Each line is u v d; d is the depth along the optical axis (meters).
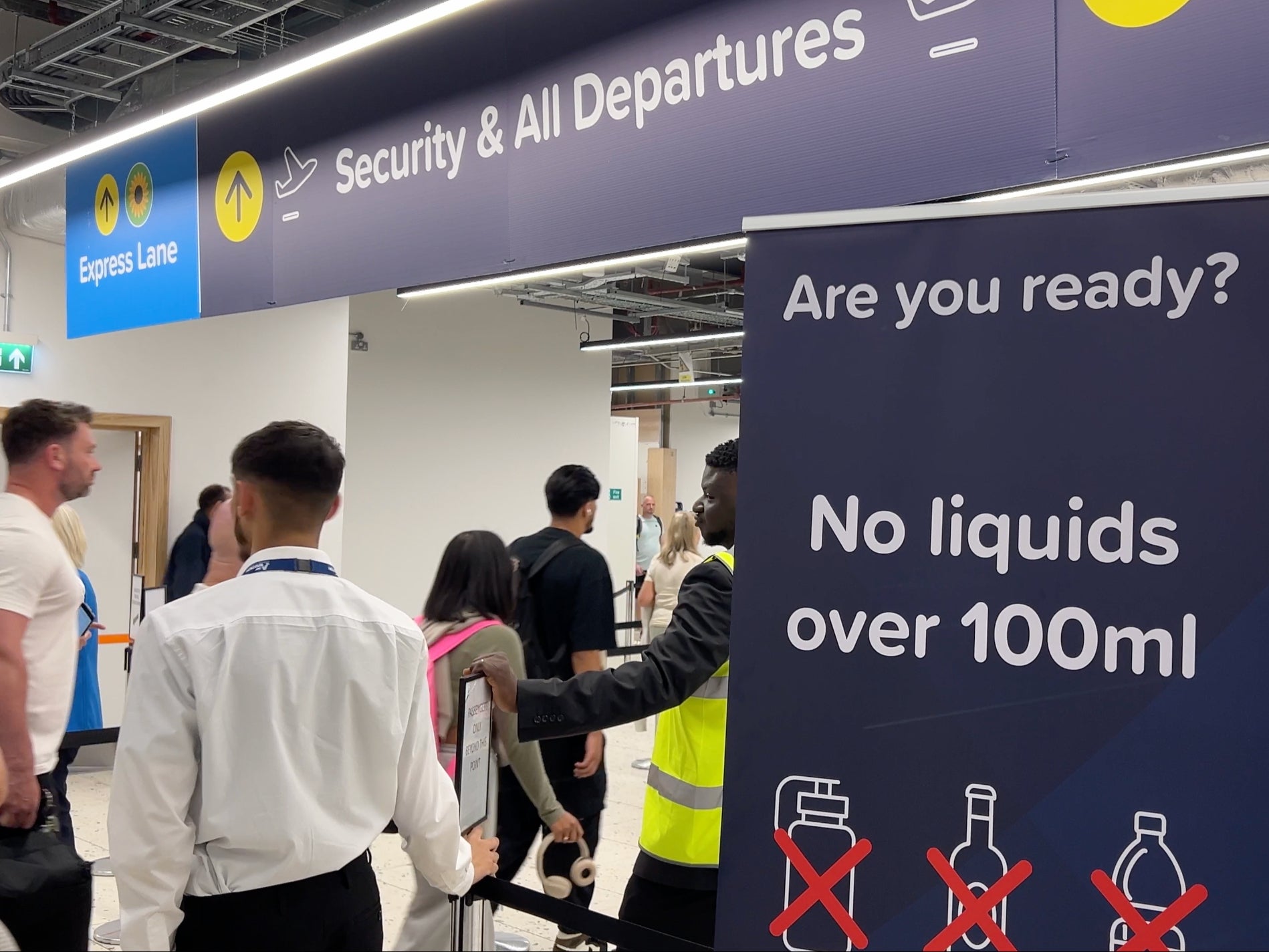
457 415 9.14
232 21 4.45
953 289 1.43
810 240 1.50
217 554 3.45
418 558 8.83
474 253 2.67
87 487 2.59
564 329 10.07
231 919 1.60
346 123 3.02
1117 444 1.36
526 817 2.62
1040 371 1.39
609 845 3.05
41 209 5.39
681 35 2.23
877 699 1.43
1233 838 1.28
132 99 5.15
